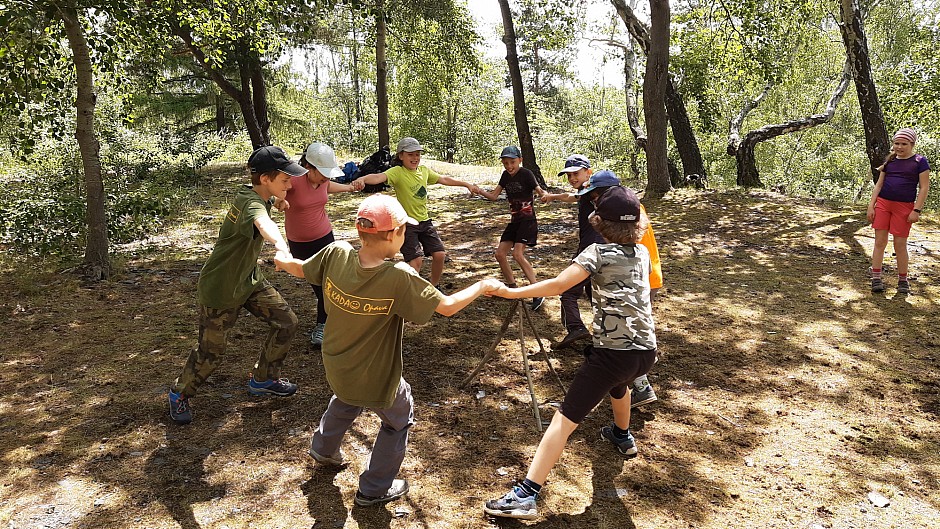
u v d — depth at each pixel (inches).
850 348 220.1
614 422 163.8
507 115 1681.8
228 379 189.9
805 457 153.8
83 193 393.1
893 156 270.4
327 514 129.7
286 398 178.5
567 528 127.3
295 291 283.4
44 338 221.5
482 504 134.4
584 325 221.0
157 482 138.9
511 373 199.8
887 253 340.5
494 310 258.2
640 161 1234.6
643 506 134.6
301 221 204.2
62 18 282.5
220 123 1061.1
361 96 1911.9
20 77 286.2
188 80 938.7
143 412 169.3
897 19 1021.2
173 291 280.1
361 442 157.5
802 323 244.2
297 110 1130.0
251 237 147.1
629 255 131.5
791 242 370.3
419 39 742.5
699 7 621.0
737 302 269.3
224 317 158.7
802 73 1016.2
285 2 425.7
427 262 342.0
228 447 153.4
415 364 205.3
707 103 689.0
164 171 617.9
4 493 133.9
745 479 144.8
